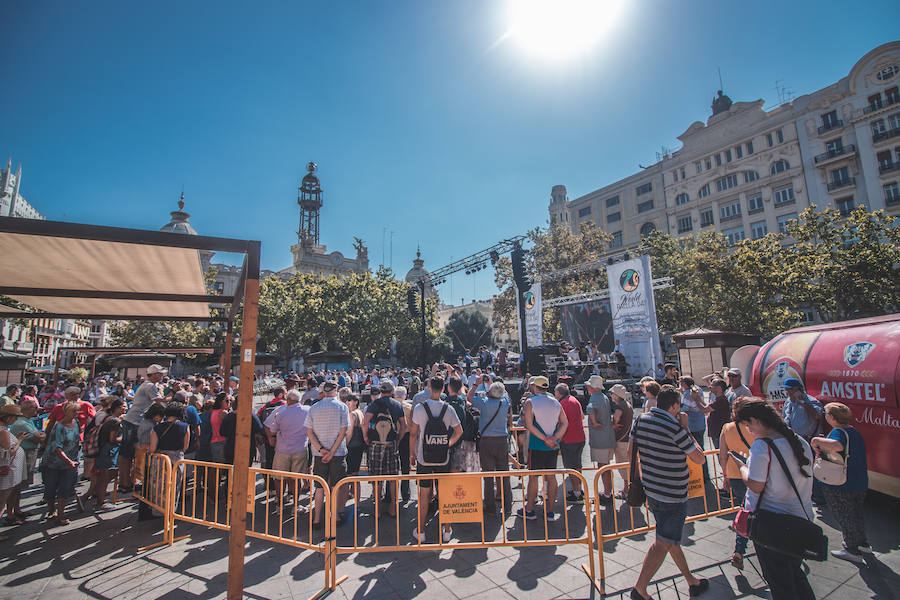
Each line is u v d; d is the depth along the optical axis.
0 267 6.06
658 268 29.56
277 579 4.05
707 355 20.75
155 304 8.47
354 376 22.66
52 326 44.28
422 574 4.10
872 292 20.77
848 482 4.23
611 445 6.12
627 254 20.78
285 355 35.97
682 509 3.44
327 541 3.94
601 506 5.88
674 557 3.51
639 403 14.71
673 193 47.44
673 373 10.03
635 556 4.41
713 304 26.38
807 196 37.44
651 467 3.53
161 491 5.30
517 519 5.51
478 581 3.94
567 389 6.27
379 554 4.57
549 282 27.39
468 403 7.63
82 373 14.63
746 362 10.08
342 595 3.75
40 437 6.22
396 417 6.12
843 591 3.64
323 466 5.48
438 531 5.18
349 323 35.53
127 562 4.48
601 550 3.91
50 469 5.80
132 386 17.03
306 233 60.22
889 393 5.14
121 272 6.49
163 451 5.76
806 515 2.83
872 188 33.72
